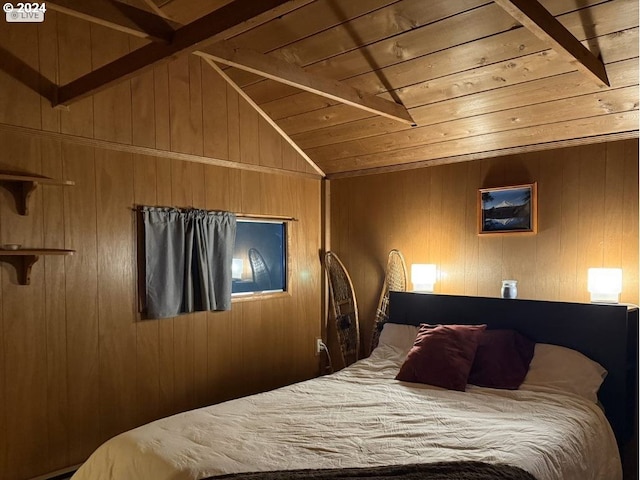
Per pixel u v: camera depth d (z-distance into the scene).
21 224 2.74
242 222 3.95
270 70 2.47
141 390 3.26
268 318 4.07
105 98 3.11
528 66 2.60
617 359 2.72
